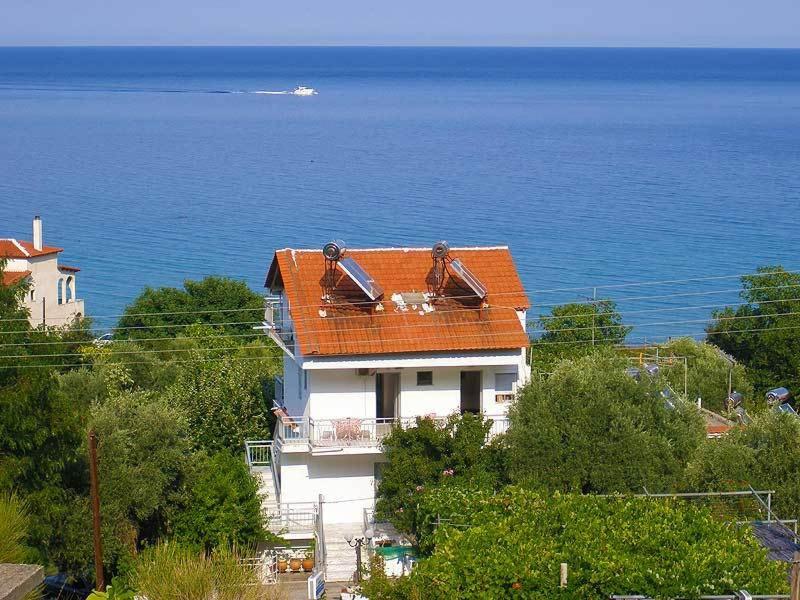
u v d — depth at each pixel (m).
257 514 41.12
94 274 114.50
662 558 29.41
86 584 39.28
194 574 24.00
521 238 132.00
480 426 41.75
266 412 53.59
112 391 49.97
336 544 42.56
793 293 75.50
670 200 163.62
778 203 160.75
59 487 37.53
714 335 75.81
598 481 40.19
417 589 30.06
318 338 43.72
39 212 154.25
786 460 38.72
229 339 68.19
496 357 44.91
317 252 46.81
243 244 130.12
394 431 42.16
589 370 45.53
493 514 33.06
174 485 41.19
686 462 42.06
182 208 157.25
